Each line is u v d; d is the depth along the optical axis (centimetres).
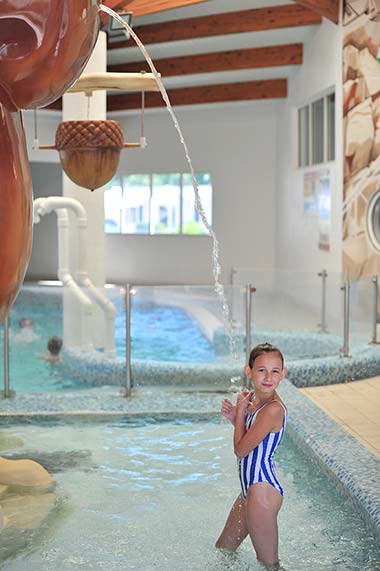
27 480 406
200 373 645
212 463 448
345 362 687
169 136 1609
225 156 1555
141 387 650
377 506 351
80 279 781
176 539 342
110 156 605
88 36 256
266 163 1516
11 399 574
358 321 760
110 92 1531
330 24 1070
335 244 1081
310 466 447
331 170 1093
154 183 1652
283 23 1121
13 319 668
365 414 560
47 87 260
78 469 435
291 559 321
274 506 306
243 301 697
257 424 307
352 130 998
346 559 322
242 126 1534
